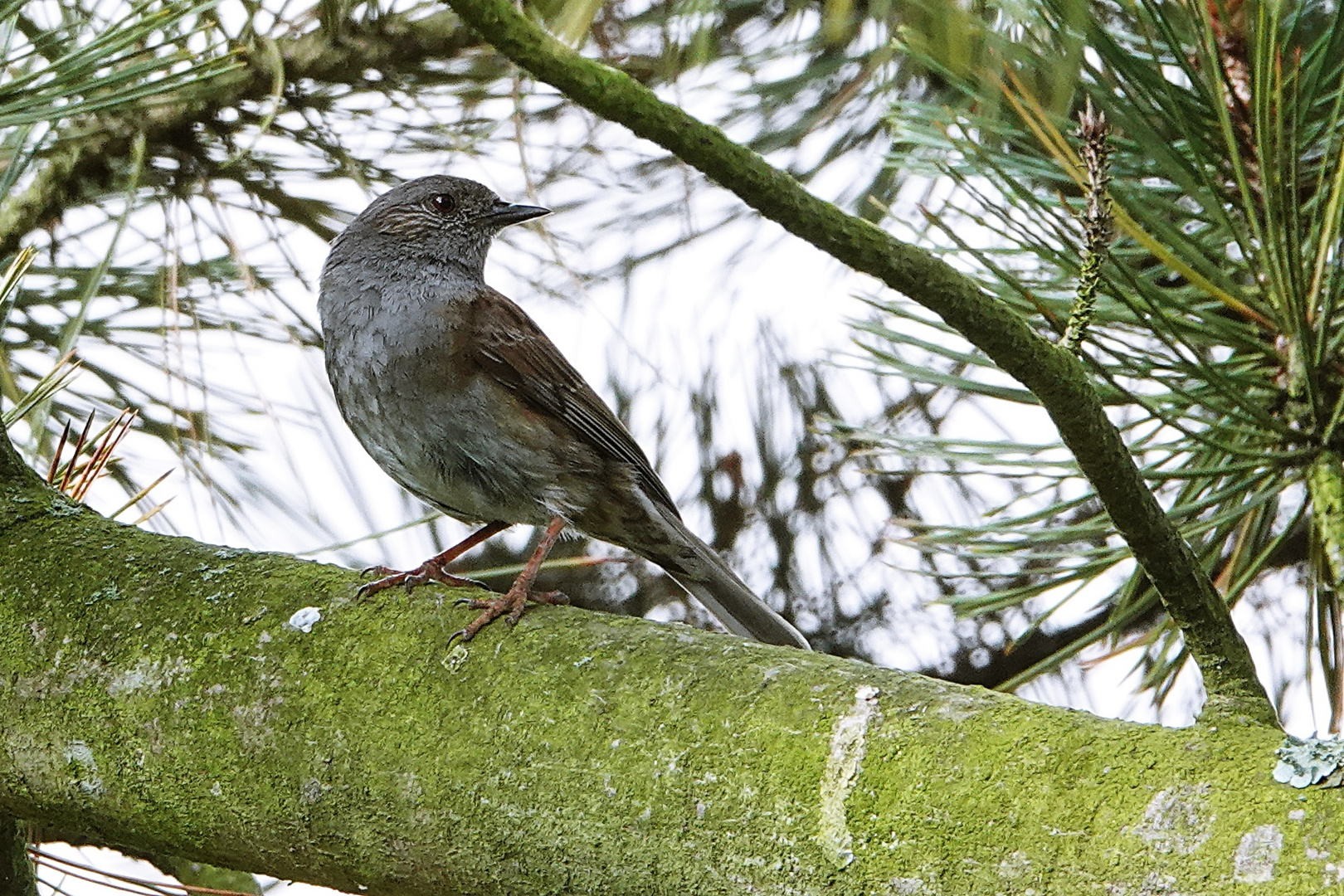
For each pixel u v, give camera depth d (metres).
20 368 9.39
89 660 5.54
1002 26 6.73
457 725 4.96
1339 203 6.16
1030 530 7.28
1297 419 6.66
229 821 5.25
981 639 11.31
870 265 4.86
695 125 4.62
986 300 4.95
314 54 9.15
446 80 9.38
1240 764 4.02
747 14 9.24
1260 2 5.95
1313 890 3.76
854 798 4.36
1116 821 4.04
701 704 4.70
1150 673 7.73
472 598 5.36
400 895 5.10
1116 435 5.05
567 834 4.70
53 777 5.53
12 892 6.43
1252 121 6.50
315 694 5.19
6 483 6.35
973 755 4.29
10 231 9.23
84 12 8.35
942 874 4.20
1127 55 6.54
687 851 4.54
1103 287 6.62
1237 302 6.60
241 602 5.55
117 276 9.48
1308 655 7.28
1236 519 6.86
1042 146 7.59
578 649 5.02
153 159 9.33
